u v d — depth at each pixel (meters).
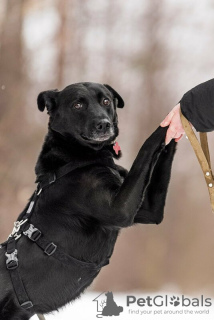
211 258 16.67
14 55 15.99
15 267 4.18
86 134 4.32
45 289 4.20
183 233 17.36
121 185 4.04
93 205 4.13
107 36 19.56
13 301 4.21
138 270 15.64
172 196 17.91
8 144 14.35
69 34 18.20
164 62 20.33
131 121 19.62
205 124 3.89
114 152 4.50
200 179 17.88
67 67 18.17
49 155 4.39
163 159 4.23
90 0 18.97
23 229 4.27
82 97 4.42
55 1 17.86
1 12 16.27
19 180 13.62
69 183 4.22
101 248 4.24
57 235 4.20
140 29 20.34
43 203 4.29
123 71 19.73
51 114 4.56
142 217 4.35
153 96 19.88
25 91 15.92
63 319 6.27
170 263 16.67
